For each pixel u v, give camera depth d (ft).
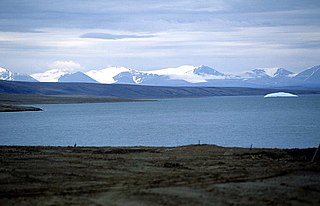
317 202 88.69
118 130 363.97
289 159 145.59
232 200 89.51
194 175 118.11
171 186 103.35
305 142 263.70
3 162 144.25
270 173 119.44
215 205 85.61
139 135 319.88
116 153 167.12
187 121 461.78
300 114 545.85
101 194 96.53
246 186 102.53
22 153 166.81
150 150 173.68
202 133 329.52
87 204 87.61
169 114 599.98
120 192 97.81
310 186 102.83
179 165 136.46
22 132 349.20
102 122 457.27
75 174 123.24
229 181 108.99
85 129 375.45
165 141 279.08
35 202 90.12
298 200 90.02
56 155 161.17
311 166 129.18
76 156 158.40
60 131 357.00
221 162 140.97
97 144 264.11
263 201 88.94
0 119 504.43
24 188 105.29
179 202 87.71
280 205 86.22
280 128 359.66
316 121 428.15
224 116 537.65
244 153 158.92
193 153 163.32
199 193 95.35
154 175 120.06
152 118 517.55
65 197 94.27
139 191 97.81
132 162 144.05
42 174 123.34
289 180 109.91
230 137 298.56
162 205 85.76
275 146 246.06
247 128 366.02
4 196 96.99
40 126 407.44
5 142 276.00
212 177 114.52
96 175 121.80
